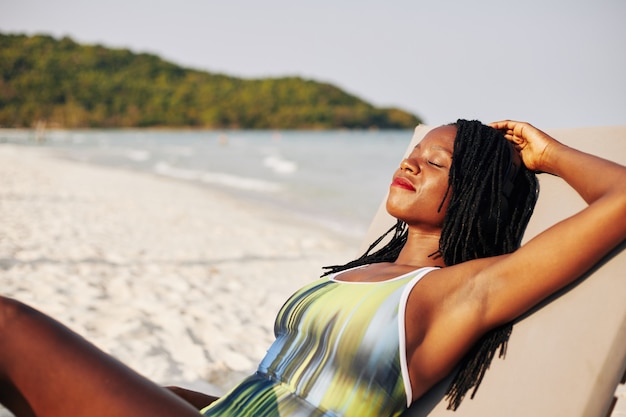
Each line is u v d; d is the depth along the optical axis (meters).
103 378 1.28
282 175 24.27
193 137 90.38
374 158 35.28
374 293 1.71
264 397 1.71
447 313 1.67
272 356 1.82
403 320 1.64
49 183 16.31
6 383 1.32
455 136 2.02
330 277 1.95
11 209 10.27
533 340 1.64
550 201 1.95
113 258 6.77
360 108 135.00
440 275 1.72
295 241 9.30
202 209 12.91
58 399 1.27
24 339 1.31
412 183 1.98
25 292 5.05
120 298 5.20
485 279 1.67
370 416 1.60
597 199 1.65
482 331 1.68
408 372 1.63
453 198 1.95
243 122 131.88
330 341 1.69
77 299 5.01
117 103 132.62
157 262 6.85
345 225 11.65
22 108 125.31
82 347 1.32
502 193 1.97
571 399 1.49
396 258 2.23
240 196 16.45
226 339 4.41
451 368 1.71
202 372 3.79
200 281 6.15
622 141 1.93
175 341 4.27
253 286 6.17
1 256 6.23
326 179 22.58
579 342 1.55
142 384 1.29
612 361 1.48
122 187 16.94
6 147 43.66
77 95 131.50
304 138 89.94
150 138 85.81
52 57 136.75
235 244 8.70
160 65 145.88
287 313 1.87
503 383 1.63
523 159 2.03
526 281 1.62
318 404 1.63
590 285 1.62
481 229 1.95
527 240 1.93
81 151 44.06
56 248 6.96
